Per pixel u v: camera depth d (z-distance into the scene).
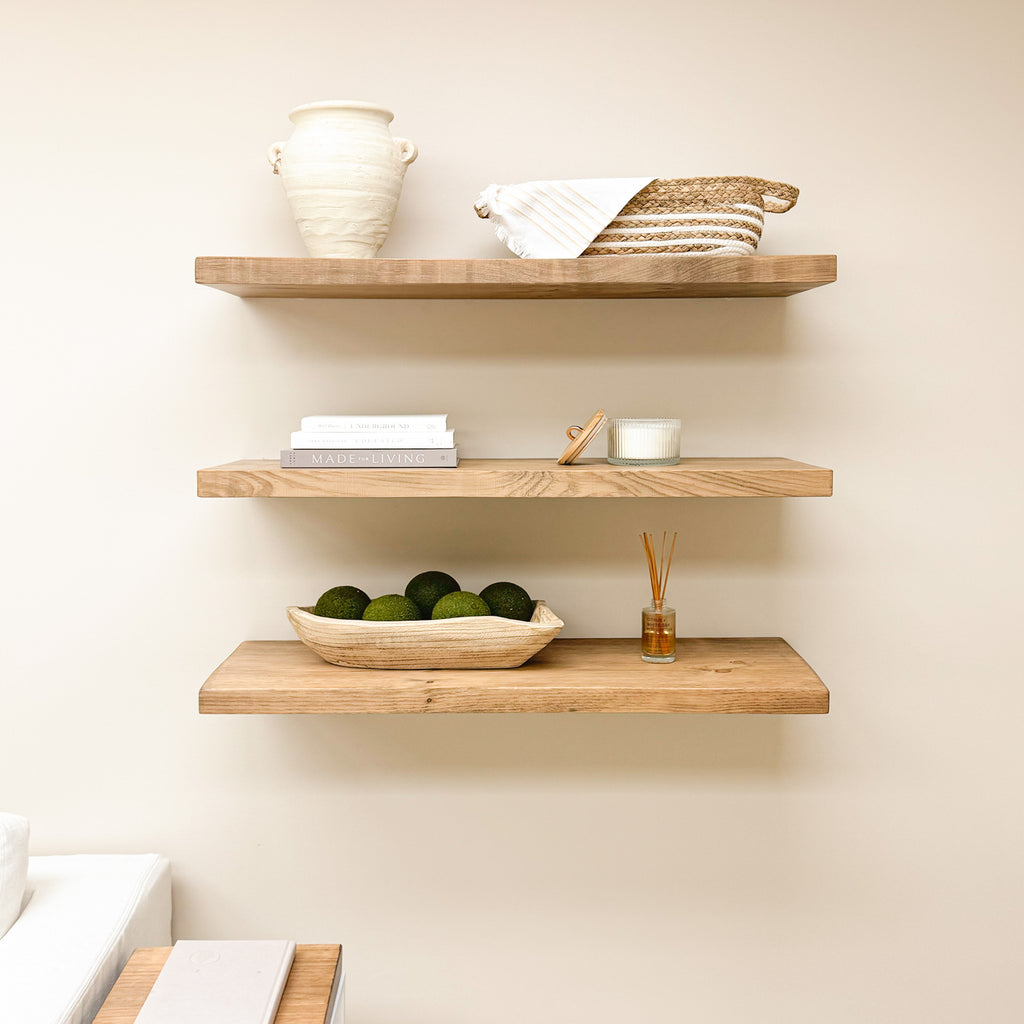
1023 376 1.72
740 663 1.62
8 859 1.49
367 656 1.57
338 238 1.53
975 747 1.78
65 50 1.68
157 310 1.72
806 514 1.75
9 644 1.76
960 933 1.80
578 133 1.70
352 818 1.80
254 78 1.69
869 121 1.69
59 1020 1.29
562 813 1.80
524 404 1.73
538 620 1.64
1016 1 1.68
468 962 1.81
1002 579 1.75
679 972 1.82
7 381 1.72
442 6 1.69
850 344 1.72
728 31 1.69
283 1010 1.32
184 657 1.77
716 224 1.49
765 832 1.80
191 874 1.80
